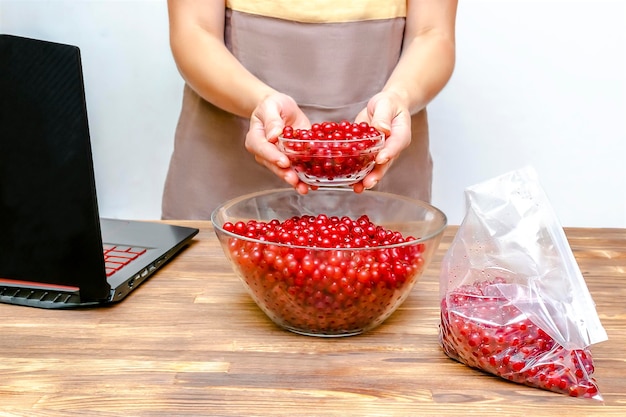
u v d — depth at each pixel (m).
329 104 1.53
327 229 0.87
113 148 2.46
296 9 1.47
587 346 0.73
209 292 1.01
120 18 2.31
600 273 1.09
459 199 2.40
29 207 0.93
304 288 0.81
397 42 1.53
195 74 1.38
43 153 0.91
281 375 0.77
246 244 0.83
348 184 1.05
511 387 0.75
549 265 0.79
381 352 0.83
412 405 0.71
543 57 2.26
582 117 2.31
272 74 1.52
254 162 1.55
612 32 2.21
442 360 0.81
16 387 0.74
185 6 1.42
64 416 0.68
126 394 0.72
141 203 2.53
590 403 0.72
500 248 0.81
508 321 0.76
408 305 0.97
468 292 0.81
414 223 1.00
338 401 0.71
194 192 1.59
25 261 0.96
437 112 2.32
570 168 2.37
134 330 0.88
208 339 0.86
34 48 0.87
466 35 2.24
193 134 1.57
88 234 0.92
